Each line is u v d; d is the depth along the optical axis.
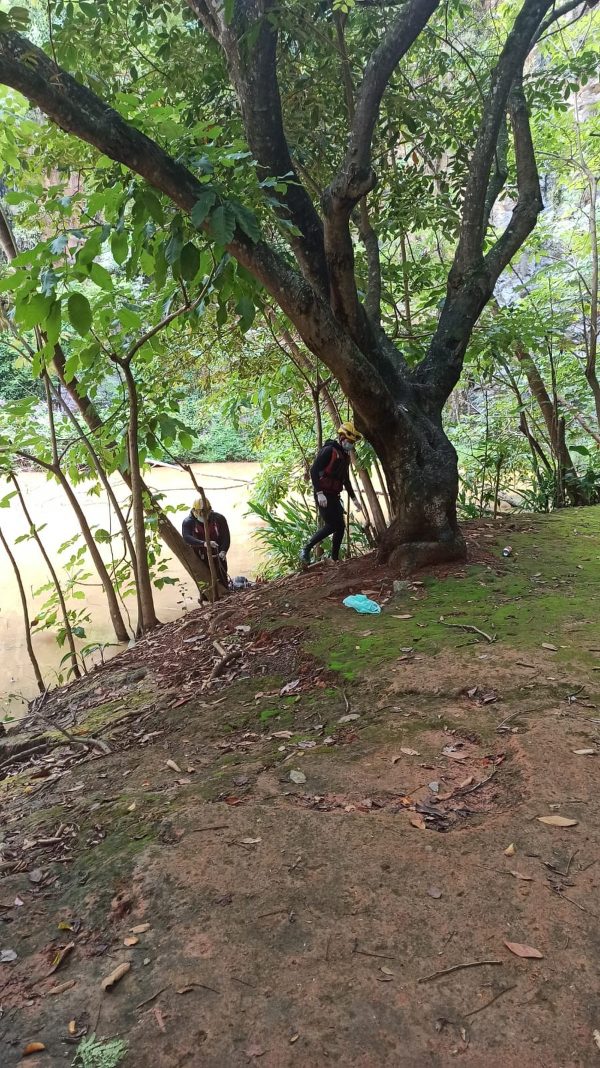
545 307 9.45
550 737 2.88
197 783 2.92
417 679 3.61
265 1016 1.66
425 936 1.89
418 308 7.89
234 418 9.03
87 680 5.34
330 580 5.70
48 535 12.82
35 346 6.09
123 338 5.61
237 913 2.03
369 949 1.85
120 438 6.28
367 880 2.13
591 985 1.70
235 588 7.93
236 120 5.52
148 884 2.21
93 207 3.94
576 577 5.16
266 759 3.05
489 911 1.97
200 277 4.65
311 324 4.58
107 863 2.38
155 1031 1.65
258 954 1.86
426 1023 1.62
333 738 3.19
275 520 9.55
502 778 2.67
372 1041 1.58
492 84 5.57
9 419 6.00
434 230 7.02
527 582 5.07
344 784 2.74
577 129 9.66
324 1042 1.58
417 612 4.68
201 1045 1.60
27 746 4.04
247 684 4.11
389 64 4.27
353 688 3.71
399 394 5.52
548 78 6.61
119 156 3.68
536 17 5.41
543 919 1.92
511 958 1.80
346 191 4.20
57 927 2.10
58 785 3.29
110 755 3.55
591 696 3.25
